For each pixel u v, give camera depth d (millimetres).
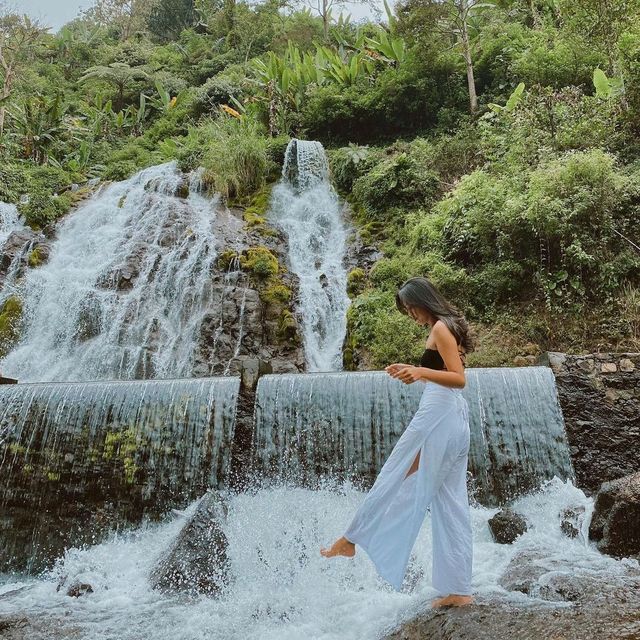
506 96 17250
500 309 9266
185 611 4012
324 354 10641
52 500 6301
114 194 15609
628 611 2574
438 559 3049
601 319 8266
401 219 13023
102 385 6664
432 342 3205
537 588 3395
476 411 6141
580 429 6441
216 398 6410
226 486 6094
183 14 46031
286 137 17562
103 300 11266
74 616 4023
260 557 4785
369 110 19516
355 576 4281
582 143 10695
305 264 12734
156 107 28531
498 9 20562
